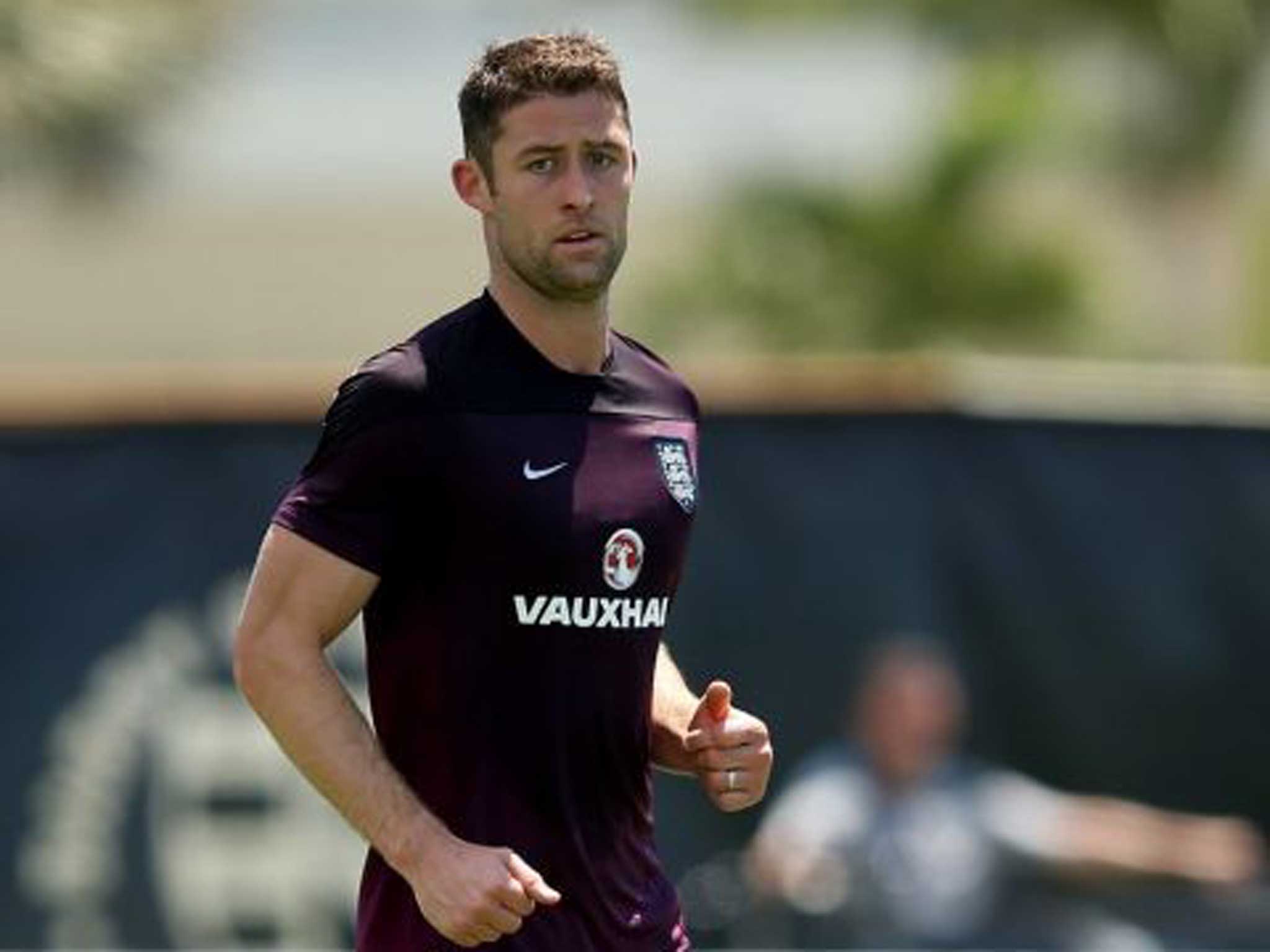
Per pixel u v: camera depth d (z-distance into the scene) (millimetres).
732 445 31156
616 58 17703
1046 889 31031
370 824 17094
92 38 45594
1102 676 31359
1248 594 31562
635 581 17734
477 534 17406
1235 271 67875
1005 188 63031
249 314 105250
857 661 31047
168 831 30406
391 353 17547
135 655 30469
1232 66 62062
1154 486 31594
